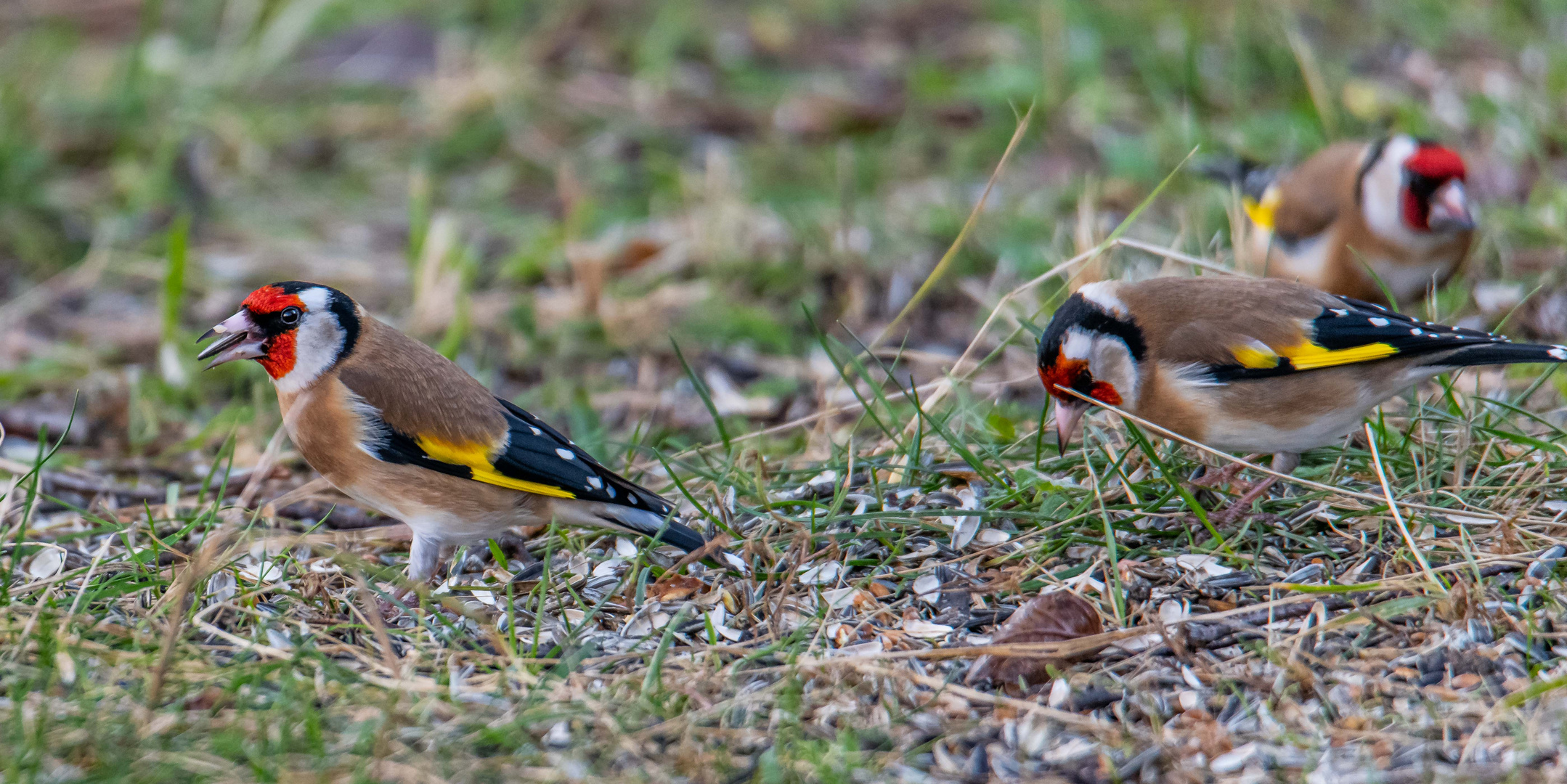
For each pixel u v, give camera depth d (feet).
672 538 29.43
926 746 23.84
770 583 28.30
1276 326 29.40
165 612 27.84
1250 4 61.72
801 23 70.44
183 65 66.03
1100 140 57.11
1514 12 62.39
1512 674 24.85
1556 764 22.38
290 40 68.03
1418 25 61.67
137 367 45.85
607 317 47.39
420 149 61.52
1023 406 39.40
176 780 22.50
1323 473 31.91
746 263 50.42
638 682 25.53
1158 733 24.00
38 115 61.67
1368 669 25.21
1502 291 42.75
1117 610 27.04
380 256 53.88
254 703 24.58
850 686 25.62
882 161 57.77
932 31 68.69
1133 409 30.55
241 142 60.70
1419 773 22.53
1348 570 28.50
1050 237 49.39
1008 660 25.86
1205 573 28.66
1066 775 23.16
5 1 76.43
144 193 56.39
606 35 68.80
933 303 47.98
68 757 23.07
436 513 29.55
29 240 53.72
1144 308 30.25
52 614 26.96
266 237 55.01
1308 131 53.83
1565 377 35.99
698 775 23.03
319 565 31.19
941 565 29.68
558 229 53.47
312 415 29.55
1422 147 39.60
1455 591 26.18
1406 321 29.40
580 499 29.12
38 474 31.19
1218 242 43.06
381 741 23.11
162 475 38.42
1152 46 60.95
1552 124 52.54
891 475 33.04
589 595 29.68
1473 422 31.86
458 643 27.63
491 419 29.30
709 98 64.13
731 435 39.42
